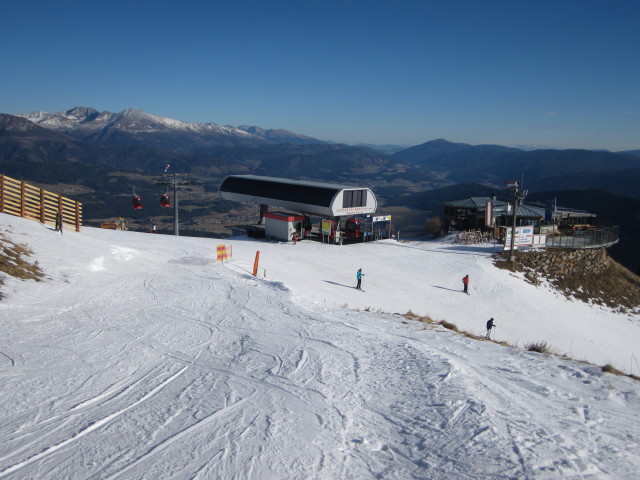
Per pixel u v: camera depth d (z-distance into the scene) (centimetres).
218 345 1070
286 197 4231
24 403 727
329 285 2397
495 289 2805
